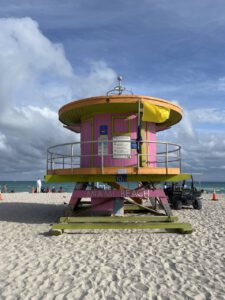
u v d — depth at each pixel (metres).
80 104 12.62
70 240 10.20
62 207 19.83
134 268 7.36
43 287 6.24
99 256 8.35
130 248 9.17
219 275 6.88
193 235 10.93
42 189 45.59
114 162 12.84
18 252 8.75
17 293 5.95
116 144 12.91
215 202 25.44
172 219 11.97
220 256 8.33
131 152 12.93
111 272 7.09
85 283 6.45
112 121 13.09
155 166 13.70
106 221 11.75
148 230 11.76
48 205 21.14
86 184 14.16
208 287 6.22
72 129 17.34
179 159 12.98
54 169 13.45
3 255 8.45
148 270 7.22
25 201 24.97
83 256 8.36
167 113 12.73
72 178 12.80
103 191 12.80
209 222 13.83
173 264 7.65
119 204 13.12
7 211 17.59
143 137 13.25
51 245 9.53
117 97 12.05
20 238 10.52
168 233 11.27
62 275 6.90
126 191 12.70
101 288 6.19
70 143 12.62
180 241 10.02
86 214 15.11
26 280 6.61
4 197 30.30
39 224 13.22
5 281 6.56
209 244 9.62
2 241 10.12
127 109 13.02
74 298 5.73
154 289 6.14
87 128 13.82
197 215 16.33
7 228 12.35
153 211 14.86
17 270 7.23
